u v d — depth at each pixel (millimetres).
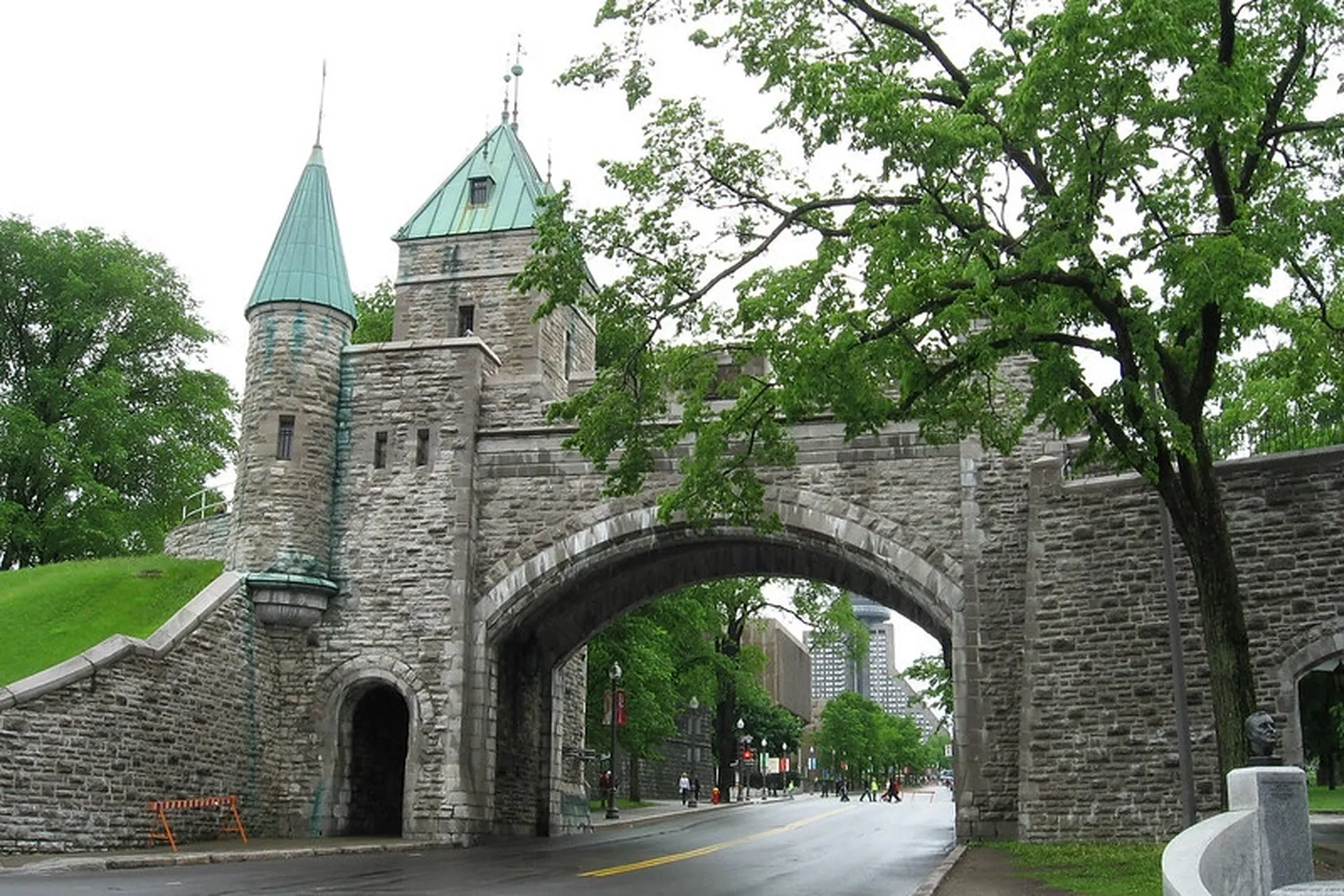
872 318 16422
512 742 30047
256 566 27359
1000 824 23984
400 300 36656
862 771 130625
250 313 29156
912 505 25906
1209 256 13547
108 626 24906
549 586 27578
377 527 28234
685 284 19359
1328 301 20109
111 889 13977
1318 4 15484
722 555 30734
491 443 28391
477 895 14008
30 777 20406
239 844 23391
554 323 36688
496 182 37688
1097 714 22016
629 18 18422
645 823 41156
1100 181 14883
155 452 44094
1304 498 20797
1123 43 13664
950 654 30016
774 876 18156
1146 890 13688
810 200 18875
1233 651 15430
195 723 24562
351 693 27859
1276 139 16797
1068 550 23078
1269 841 10492
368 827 28688
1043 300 15719
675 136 19031
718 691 62156
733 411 17906
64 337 43906
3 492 42500
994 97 15852
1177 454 15453
